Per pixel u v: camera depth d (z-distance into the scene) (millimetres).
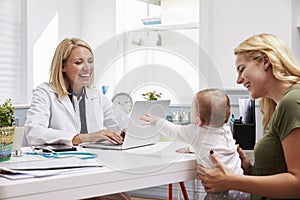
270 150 1717
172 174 1643
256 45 1768
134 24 4598
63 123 2469
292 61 1766
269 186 1594
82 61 1681
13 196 1256
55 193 1340
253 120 2627
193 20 4270
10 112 1723
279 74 1724
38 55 4332
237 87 3807
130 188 1517
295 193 1574
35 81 4305
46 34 4395
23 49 4242
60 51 2410
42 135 2271
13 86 4246
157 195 4246
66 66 2412
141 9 4672
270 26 3689
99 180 1436
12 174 1383
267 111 1972
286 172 1698
